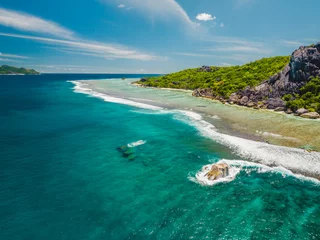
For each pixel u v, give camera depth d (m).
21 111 50.47
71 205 16.58
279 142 28.23
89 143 29.42
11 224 14.58
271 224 14.72
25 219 15.05
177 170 21.94
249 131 33.16
